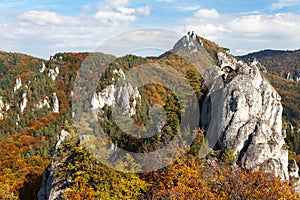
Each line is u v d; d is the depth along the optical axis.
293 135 85.88
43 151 90.50
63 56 157.62
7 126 124.25
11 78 155.75
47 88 140.88
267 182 20.98
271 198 19.72
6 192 47.75
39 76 147.50
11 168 80.88
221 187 20.94
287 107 128.38
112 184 23.47
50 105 133.38
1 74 162.12
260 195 19.77
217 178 21.44
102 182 23.84
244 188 20.17
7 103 137.50
